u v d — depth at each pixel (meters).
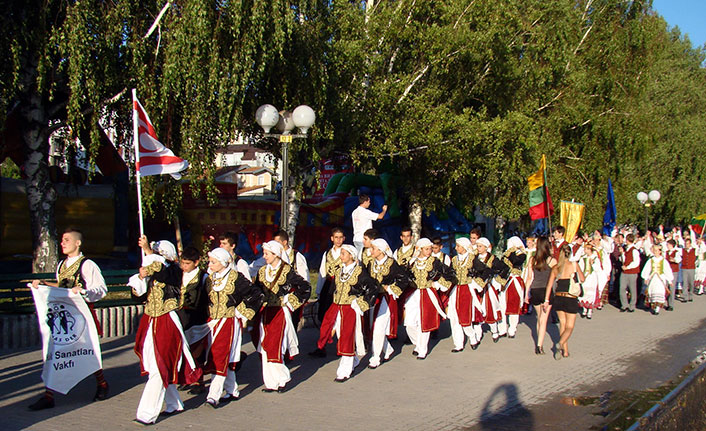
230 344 6.91
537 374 8.84
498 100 20.33
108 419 6.40
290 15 12.09
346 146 17.66
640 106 28.19
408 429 6.24
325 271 10.06
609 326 13.74
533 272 10.49
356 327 8.66
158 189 16.28
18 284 10.22
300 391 7.75
